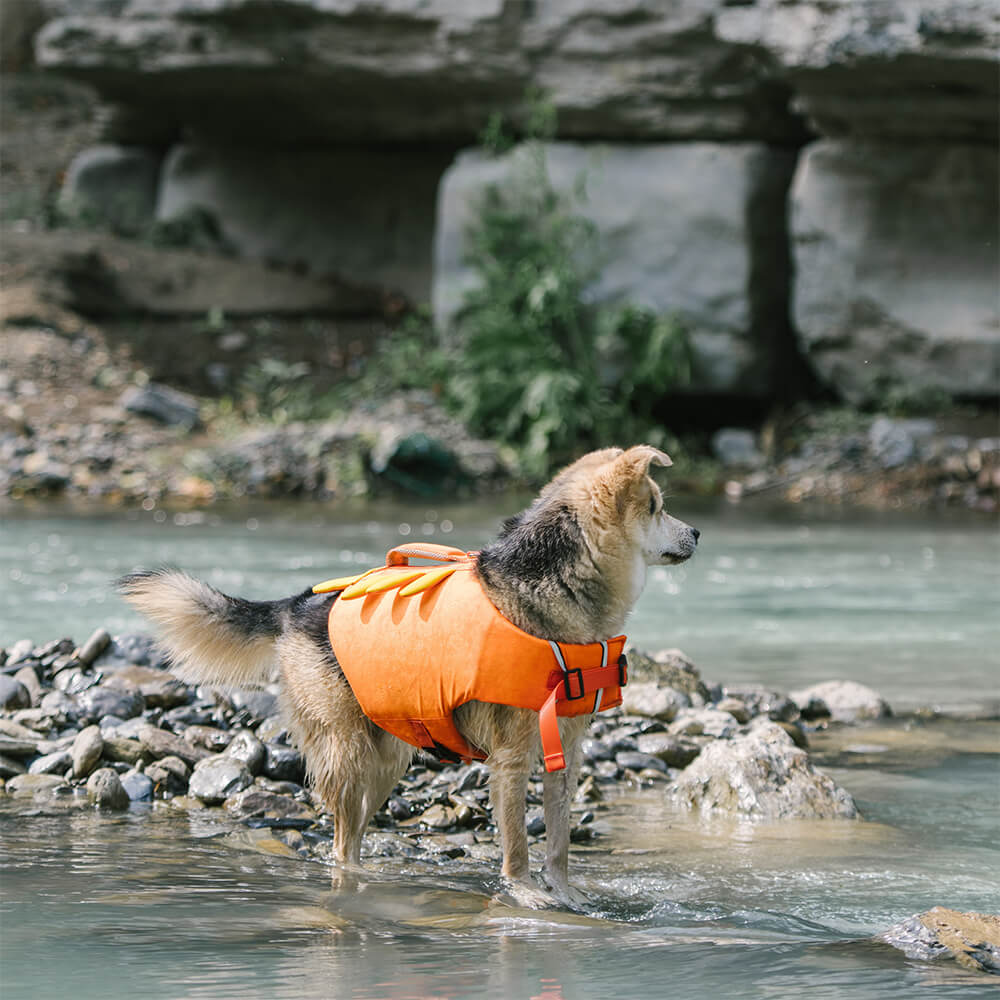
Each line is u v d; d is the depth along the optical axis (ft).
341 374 66.69
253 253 77.30
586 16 59.57
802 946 12.78
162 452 56.54
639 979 11.76
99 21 67.31
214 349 67.15
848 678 26.76
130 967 11.86
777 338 61.67
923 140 56.03
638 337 60.13
